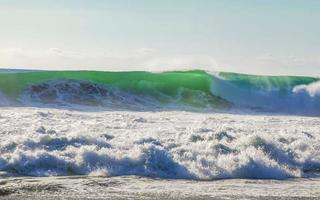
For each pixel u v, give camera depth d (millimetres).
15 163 22266
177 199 17781
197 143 26766
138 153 23453
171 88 70625
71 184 19766
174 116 47250
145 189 19375
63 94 64438
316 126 42031
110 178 21328
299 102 71750
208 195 18594
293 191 19953
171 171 22781
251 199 18125
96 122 35344
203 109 63094
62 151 23859
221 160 24109
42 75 69000
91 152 23266
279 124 41688
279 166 24672
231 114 57469
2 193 18047
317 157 27094
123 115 43562
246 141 26859
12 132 27781
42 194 18062
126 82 70125
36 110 47250
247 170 23516
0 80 65500
